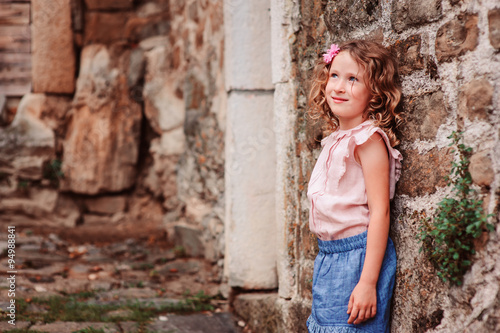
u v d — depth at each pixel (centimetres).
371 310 166
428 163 163
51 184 570
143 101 582
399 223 175
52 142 568
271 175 305
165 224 539
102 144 569
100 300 318
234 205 302
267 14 305
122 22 580
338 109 174
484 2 143
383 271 172
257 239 304
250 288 303
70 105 582
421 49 165
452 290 151
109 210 585
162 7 581
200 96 445
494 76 140
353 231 174
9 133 560
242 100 304
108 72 571
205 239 419
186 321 286
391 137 172
